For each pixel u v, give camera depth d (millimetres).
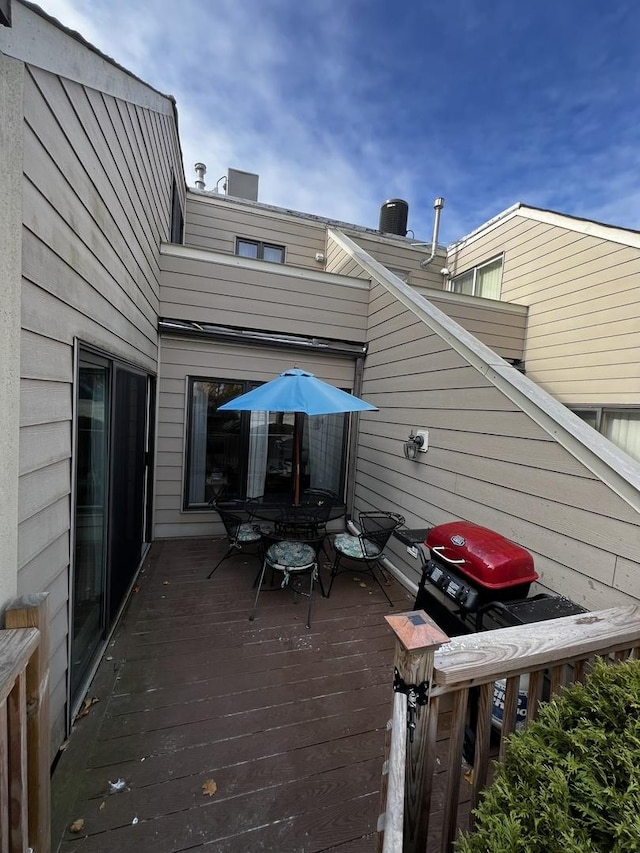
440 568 2109
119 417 2418
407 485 3521
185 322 4035
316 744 1736
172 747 1683
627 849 688
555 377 4973
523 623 1540
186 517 4191
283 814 1440
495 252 5984
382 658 2350
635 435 4070
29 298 1214
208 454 4281
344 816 1447
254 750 1690
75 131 1553
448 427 2922
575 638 1146
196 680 2100
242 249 6016
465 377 2740
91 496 2004
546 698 1795
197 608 2822
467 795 1576
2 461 1055
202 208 5754
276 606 2904
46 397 1366
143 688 2023
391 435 3852
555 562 1973
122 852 1298
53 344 1413
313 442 4617
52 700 1540
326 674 2188
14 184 1076
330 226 6312
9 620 1053
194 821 1401
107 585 2287
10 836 968
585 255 4602
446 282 7109
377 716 1904
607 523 1697
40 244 1276
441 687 973
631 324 4113
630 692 934
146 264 3123
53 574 1486
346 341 4574
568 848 702
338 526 4789
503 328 5332
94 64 1703
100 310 1941
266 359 4387
